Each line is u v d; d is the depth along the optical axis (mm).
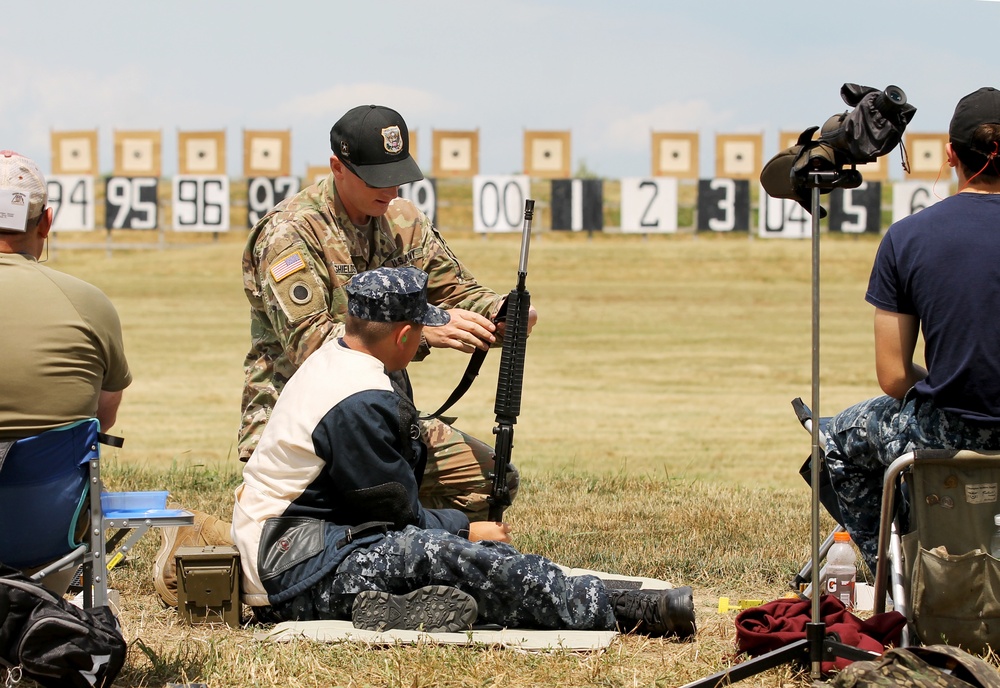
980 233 10469
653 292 91250
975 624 10188
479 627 11000
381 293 11320
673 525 16188
